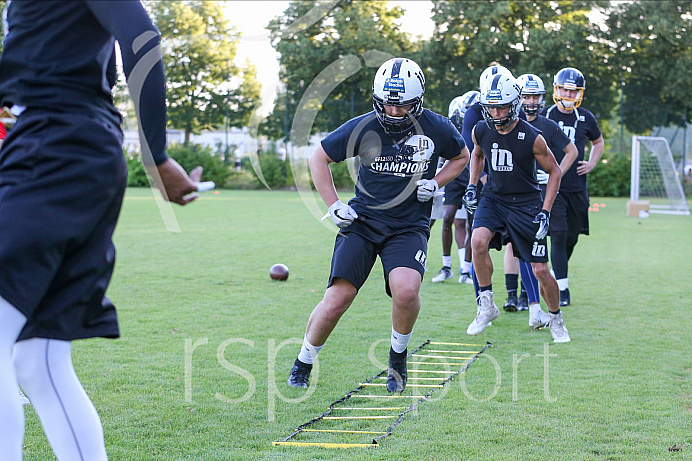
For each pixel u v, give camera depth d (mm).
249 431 4160
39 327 2457
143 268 10539
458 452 3822
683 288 9523
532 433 4137
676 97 34875
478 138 6672
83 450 2578
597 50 35250
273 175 33125
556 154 8008
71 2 2463
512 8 35062
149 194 28922
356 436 4102
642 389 5035
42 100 2451
